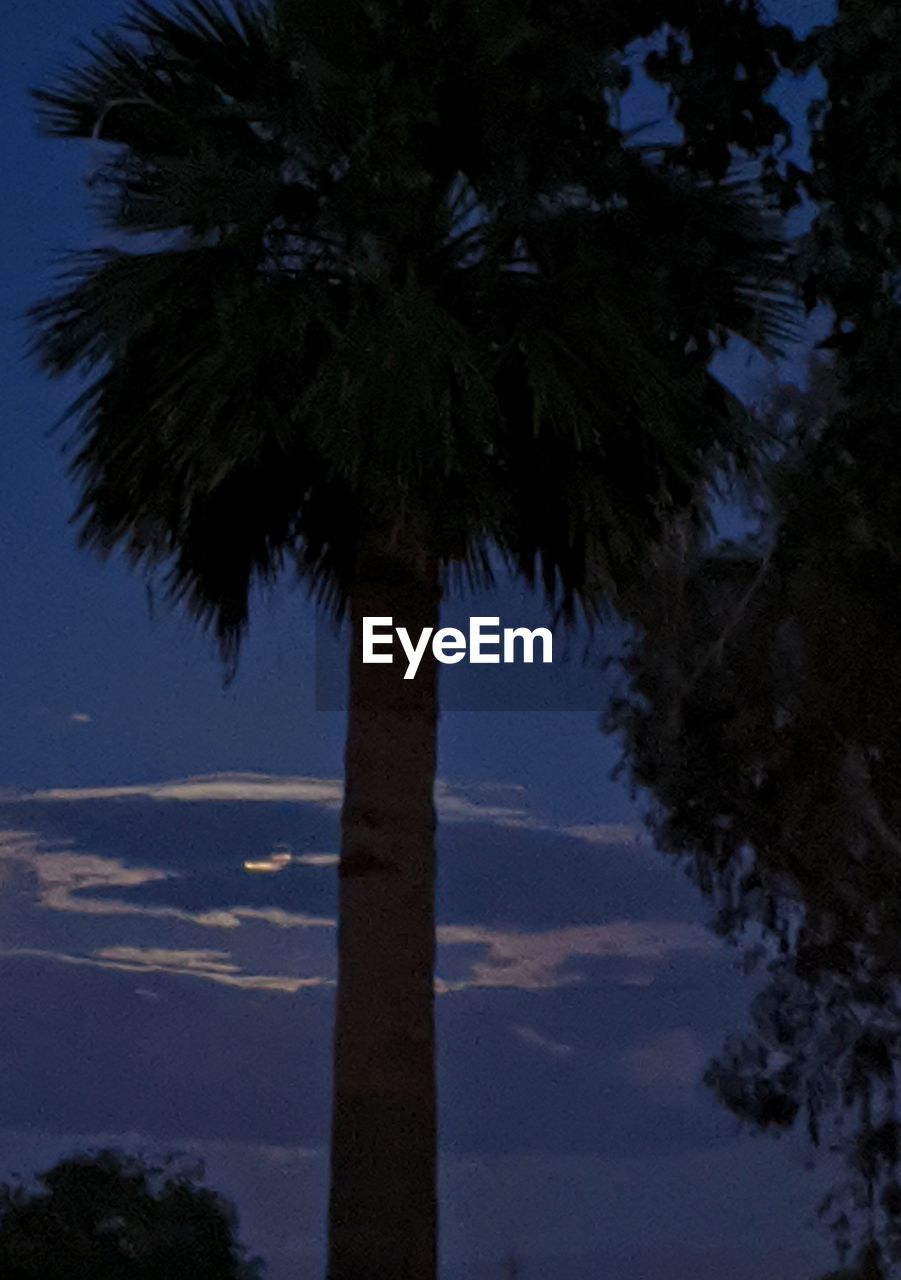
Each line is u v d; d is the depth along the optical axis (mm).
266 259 12398
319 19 12227
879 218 11297
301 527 13344
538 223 12055
